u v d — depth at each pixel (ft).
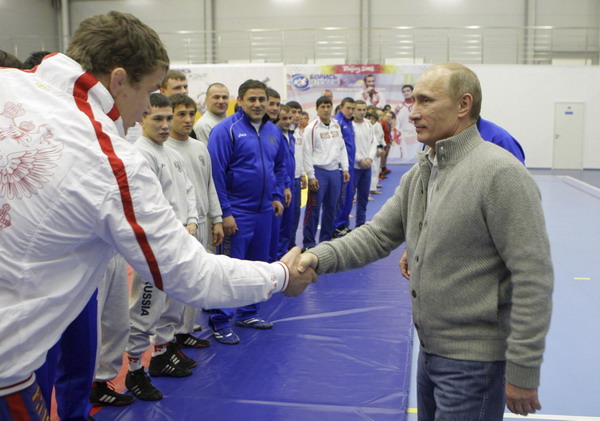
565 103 57.52
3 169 4.23
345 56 61.87
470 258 5.65
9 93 4.49
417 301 6.00
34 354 4.44
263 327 14.26
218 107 16.78
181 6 63.77
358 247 6.63
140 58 4.84
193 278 4.79
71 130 4.38
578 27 55.62
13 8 57.93
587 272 19.84
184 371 11.51
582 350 12.98
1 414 4.42
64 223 4.30
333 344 13.17
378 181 43.11
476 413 5.70
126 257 4.58
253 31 56.75
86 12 64.59
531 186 5.42
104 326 9.77
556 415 9.96
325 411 9.95
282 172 15.88
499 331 5.69
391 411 9.92
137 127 34.99
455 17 61.41
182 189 11.16
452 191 5.65
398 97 58.13
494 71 57.82
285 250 20.77
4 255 4.24
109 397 10.13
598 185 45.93
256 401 10.35
